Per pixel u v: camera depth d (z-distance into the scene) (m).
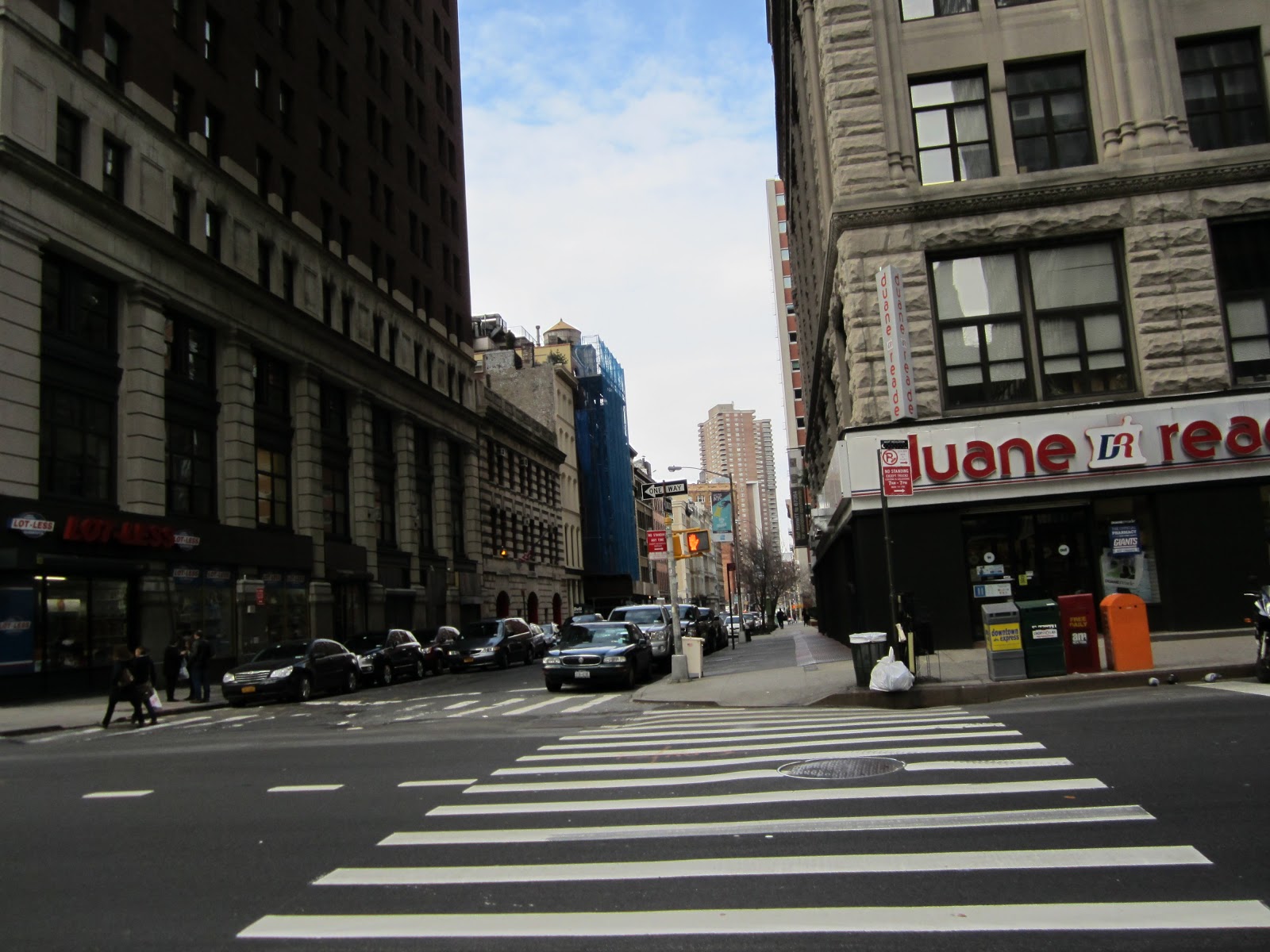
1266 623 13.50
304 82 41.91
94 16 28.36
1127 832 6.36
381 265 48.88
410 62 55.53
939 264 21.16
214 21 35.56
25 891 6.26
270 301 36.09
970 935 4.73
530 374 78.69
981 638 20.09
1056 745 9.52
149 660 20.80
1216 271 20.52
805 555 120.94
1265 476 19.67
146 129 30.22
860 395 20.73
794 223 47.81
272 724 18.91
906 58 21.55
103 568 26.39
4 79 24.27
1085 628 14.98
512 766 10.57
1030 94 21.47
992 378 20.77
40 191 25.34
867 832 6.69
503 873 6.23
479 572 57.34
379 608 43.50
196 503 31.88
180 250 30.75
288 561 35.88
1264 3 20.94
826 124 24.16
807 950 4.65
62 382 26.28
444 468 54.12
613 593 85.56
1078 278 20.89
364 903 5.73
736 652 36.38
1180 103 20.81
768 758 9.98
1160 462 19.81
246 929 5.33
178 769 11.83
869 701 14.82
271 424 36.88
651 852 6.55
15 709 22.89
